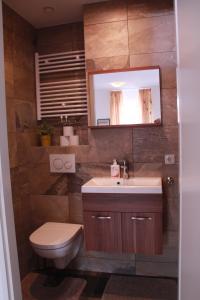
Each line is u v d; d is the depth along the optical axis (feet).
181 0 2.00
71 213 7.61
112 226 6.19
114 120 7.00
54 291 6.61
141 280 6.99
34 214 7.89
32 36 8.04
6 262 3.03
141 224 6.03
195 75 1.60
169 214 6.91
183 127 1.98
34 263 7.87
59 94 7.98
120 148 7.13
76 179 7.49
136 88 6.83
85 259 7.56
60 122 8.21
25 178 7.56
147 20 6.72
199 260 1.59
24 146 7.51
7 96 6.70
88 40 7.05
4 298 3.05
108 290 6.59
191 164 1.74
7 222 3.03
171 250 6.98
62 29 7.99
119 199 6.10
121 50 6.91
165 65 6.70
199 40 1.51
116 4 6.84
